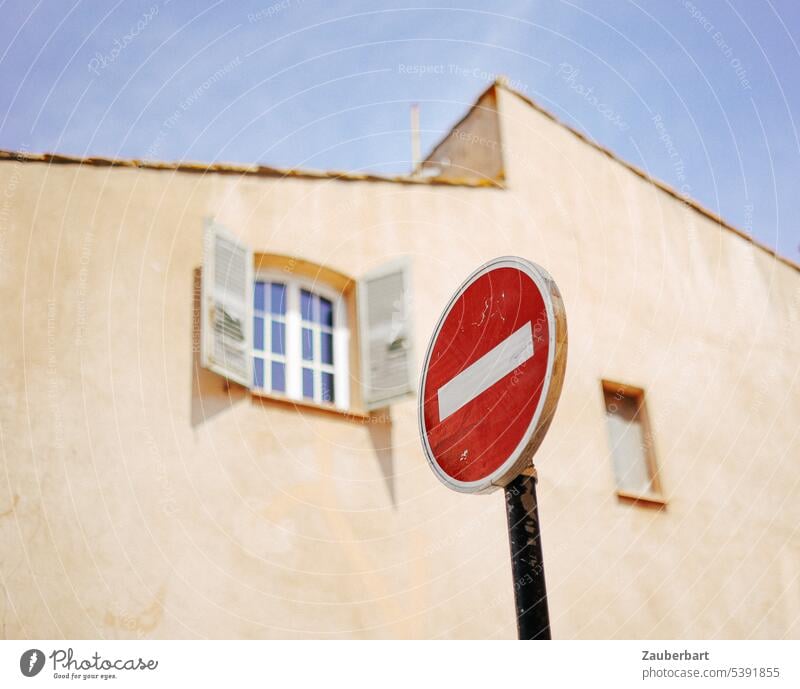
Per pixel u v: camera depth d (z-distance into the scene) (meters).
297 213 10.80
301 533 9.55
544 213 12.62
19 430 8.84
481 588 10.17
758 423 13.49
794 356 14.41
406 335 10.54
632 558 11.45
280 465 9.69
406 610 9.74
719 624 11.83
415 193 11.69
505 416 5.21
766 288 14.56
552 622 10.58
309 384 10.38
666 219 13.90
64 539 8.65
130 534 8.89
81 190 9.81
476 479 5.27
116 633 8.55
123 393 9.31
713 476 12.73
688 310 13.55
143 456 9.16
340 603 9.48
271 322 10.41
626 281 13.07
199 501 9.24
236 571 9.17
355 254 10.99
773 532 12.89
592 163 13.41
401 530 10.01
